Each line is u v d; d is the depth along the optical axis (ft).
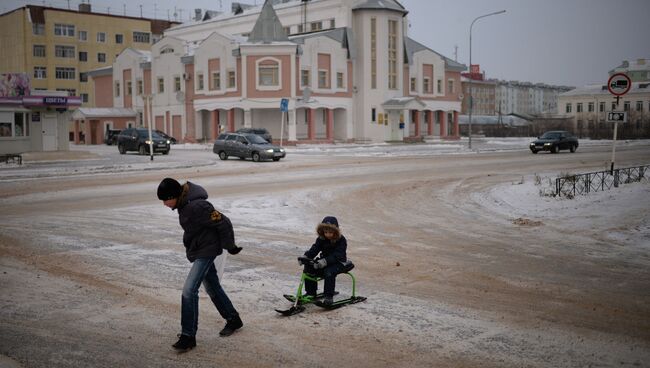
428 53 216.95
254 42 178.40
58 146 133.28
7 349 20.12
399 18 200.95
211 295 21.61
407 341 20.83
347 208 53.42
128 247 36.32
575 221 44.83
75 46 295.48
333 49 189.57
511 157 120.88
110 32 307.17
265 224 45.09
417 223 45.65
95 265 31.73
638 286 27.71
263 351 20.06
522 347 20.21
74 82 296.51
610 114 65.46
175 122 208.44
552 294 26.45
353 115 197.26
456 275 29.86
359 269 31.17
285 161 112.16
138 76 224.74
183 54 202.69
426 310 24.29
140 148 135.85
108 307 24.76
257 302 25.53
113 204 55.21
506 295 26.35
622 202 50.98
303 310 24.34
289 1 235.61
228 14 262.26
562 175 69.67
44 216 48.14
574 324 22.48
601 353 19.67
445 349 20.06
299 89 181.16
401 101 193.16
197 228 20.58
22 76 125.39
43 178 80.43
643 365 18.70
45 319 23.21
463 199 58.49
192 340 20.26
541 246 36.73
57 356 19.57
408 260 33.22
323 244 24.97
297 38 187.32
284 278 29.50
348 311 24.23
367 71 195.42
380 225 44.75
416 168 93.56
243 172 88.17
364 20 194.70
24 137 125.80
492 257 33.83
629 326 22.26
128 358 19.48
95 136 221.05
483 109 480.23
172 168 96.27
